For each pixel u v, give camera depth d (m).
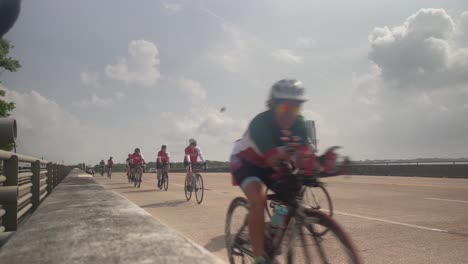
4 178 4.71
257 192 2.74
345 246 2.14
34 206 7.94
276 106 2.64
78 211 4.30
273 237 2.72
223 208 9.01
